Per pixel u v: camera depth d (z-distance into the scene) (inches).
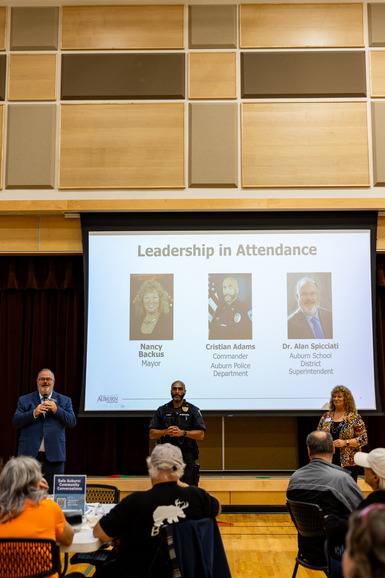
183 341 244.1
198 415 211.0
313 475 122.5
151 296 246.8
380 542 49.9
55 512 100.1
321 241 248.2
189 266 248.1
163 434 206.4
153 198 252.2
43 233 256.5
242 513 236.1
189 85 257.6
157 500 104.3
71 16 262.5
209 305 245.9
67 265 261.9
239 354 243.0
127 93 257.3
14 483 97.8
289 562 169.0
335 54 258.8
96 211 249.0
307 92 255.9
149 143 255.0
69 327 260.7
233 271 247.4
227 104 256.8
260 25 260.4
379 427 255.3
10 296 263.7
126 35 260.5
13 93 259.3
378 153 252.8
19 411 199.5
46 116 257.9
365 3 261.9
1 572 91.6
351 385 241.1
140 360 243.6
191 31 259.9
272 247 248.1
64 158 255.4
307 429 254.7
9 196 254.2
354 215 248.7
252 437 255.3
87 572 161.8
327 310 245.0
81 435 256.5
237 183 252.7
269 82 256.7
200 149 254.1
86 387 242.7
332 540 111.1
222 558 106.8
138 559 102.2
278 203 246.4
